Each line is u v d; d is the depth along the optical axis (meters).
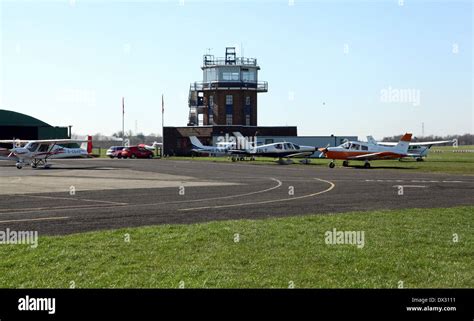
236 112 87.31
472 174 36.44
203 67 88.75
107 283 7.95
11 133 79.12
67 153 51.22
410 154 61.88
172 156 84.38
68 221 13.95
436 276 8.29
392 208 16.98
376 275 8.36
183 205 17.84
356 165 51.97
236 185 26.88
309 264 8.98
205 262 9.08
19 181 29.55
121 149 78.25
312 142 77.00
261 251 9.93
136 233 11.73
